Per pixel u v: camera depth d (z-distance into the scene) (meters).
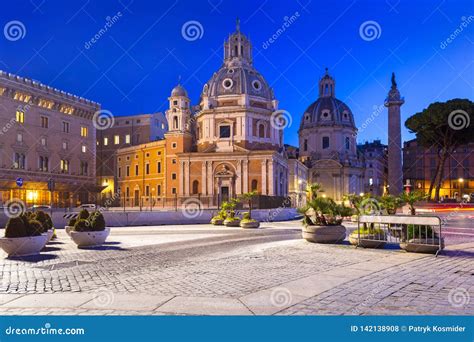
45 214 18.66
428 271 9.90
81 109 70.81
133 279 9.27
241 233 23.98
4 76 56.88
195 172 69.38
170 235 22.42
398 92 60.38
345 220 35.81
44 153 63.75
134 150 81.56
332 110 113.81
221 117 71.50
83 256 13.52
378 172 129.88
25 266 11.40
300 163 95.12
